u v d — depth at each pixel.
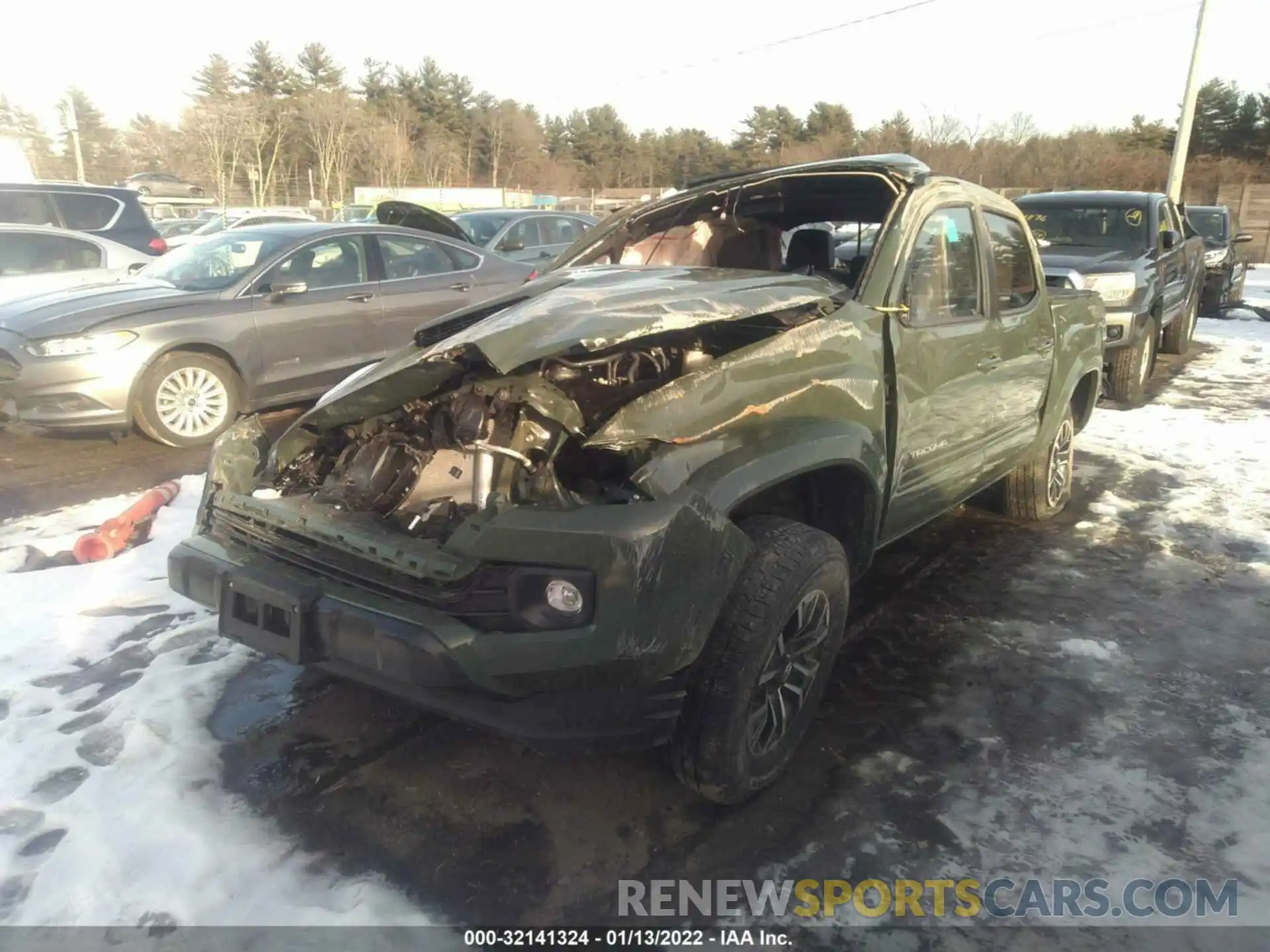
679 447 2.50
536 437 2.62
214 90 57.00
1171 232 9.36
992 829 2.67
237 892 2.36
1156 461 6.62
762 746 2.74
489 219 12.32
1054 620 4.03
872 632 3.90
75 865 2.42
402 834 2.59
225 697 3.24
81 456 6.32
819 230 4.48
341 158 45.09
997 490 5.30
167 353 6.30
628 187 60.75
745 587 2.54
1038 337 4.45
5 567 4.32
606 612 2.23
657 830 2.64
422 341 3.44
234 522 2.87
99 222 9.55
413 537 2.58
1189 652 3.74
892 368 3.26
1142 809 2.76
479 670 2.25
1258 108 43.88
